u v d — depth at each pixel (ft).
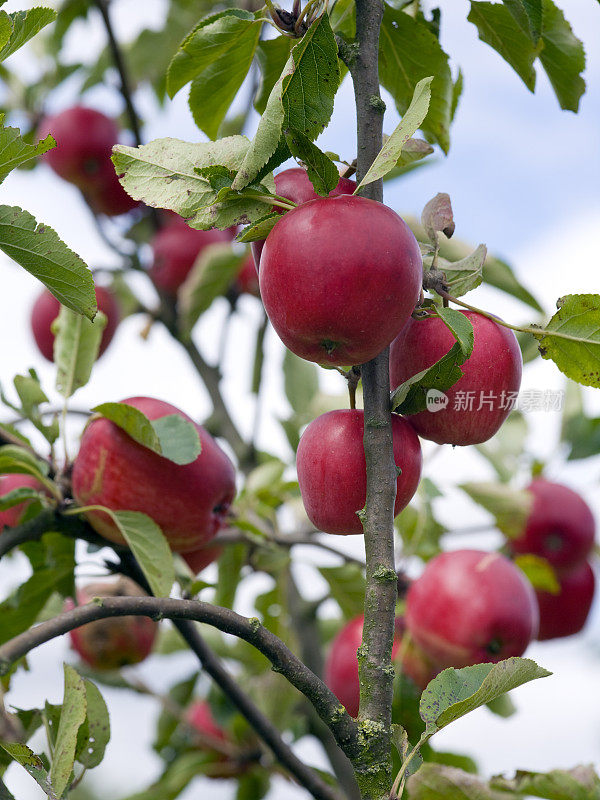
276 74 13.88
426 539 21.76
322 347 10.61
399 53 13.74
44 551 15.31
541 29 12.25
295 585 23.29
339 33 11.63
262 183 11.43
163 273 26.81
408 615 19.20
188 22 29.84
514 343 11.96
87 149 27.84
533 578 22.39
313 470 11.28
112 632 19.72
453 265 12.51
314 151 10.21
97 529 14.79
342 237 10.02
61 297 11.35
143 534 14.21
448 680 10.50
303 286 10.06
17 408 15.53
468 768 19.06
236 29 12.68
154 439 13.83
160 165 11.26
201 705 24.85
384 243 10.10
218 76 13.55
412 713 16.96
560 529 22.88
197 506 14.90
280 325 10.60
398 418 11.34
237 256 24.67
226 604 22.71
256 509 21.53
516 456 24.93
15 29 10.73
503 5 13.56
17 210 10.69
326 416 11.64
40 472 14.65
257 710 13.84
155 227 28.27
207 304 25.12
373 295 10.01
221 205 10.95
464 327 10.21
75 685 11.07
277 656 9.62
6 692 15.34
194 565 17.72
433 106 14.19
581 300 11.21
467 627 18.19
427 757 17.24
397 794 9.45
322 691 9.48
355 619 20.97
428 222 12.33
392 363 12.06
